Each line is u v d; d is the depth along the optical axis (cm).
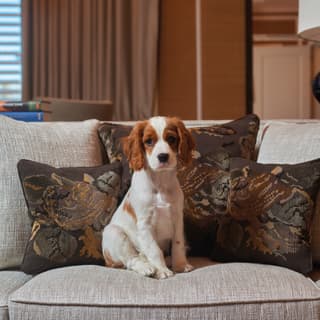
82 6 405
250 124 185
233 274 133
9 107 230
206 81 427
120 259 148
